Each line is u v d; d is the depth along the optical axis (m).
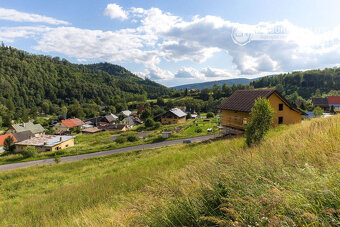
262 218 2.03
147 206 3.34
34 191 14.10
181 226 2.73
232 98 21.88
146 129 59.56
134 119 90.88
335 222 1.83
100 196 7.71
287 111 19.61
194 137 36.53
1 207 10.21
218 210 2.82
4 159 29.75
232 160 4.50
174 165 9.98
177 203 3.12
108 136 54.34
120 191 7.73
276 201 2.20
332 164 3.12
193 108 108.00
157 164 12.10
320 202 2.15
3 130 79.81
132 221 3.22
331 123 7.72
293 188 2.50
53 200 8.87
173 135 39.28
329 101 66.12
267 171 3.36
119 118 102.25
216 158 5.91
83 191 9.25
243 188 2.92
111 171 15.68
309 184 2.49
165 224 2.85
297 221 1.97
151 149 26.36
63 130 75.75
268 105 9.59
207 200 2.98
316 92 100.88
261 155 4.91
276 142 6.63
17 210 8.62
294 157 4.15
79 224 4.49
